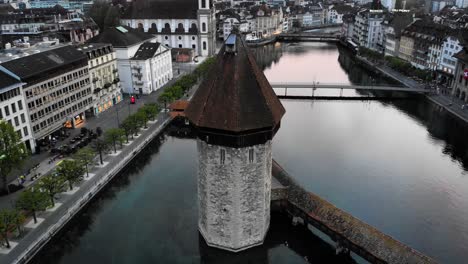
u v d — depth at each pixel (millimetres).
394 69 176875
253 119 46281
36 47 98125
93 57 103938
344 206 67875
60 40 144875
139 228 60438
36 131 81875
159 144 95125
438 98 130875
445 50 145500
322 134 101562
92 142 85938
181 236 58219
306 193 59500
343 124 110062
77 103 96562
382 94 143375
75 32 165750
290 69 187625
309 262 53656
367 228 51000
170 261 53125
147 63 125688
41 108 82812
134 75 126250
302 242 57219
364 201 69625
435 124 110375
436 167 83375
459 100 128125
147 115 98438
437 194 72625
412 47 175250
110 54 113125
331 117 116438
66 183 64750
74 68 94000
